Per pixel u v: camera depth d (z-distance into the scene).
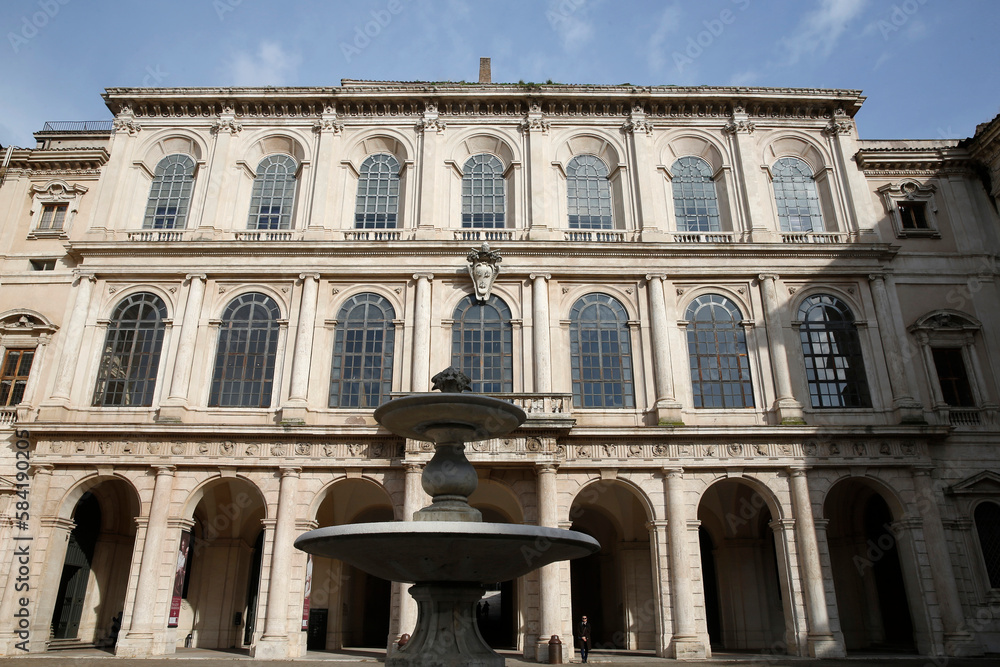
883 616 31.69
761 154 36.25
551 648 25.03
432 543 13.55
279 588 27.23
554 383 31.22
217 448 29.09
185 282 32.50
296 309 32.19
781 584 28.59
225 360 31.59
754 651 30.34
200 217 34.38
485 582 15.72
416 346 31.33
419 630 14.98
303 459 29.02
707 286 33.03
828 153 36.25
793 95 36.25
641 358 31.75
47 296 32.97
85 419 30.42
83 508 31.86
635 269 32.84
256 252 32.78
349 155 35.97
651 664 24.73
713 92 36.19
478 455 27.91
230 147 35.78
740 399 31.31
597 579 36.03
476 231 33.62
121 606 32.72
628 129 36.19
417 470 28.20
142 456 28.89
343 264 32.75
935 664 24.38
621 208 35.28
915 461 29.38
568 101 36.19
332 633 31.83
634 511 33.09
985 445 30.53
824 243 33.12
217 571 32.19
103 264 32.69
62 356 31.14
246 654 27.84
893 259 33.75
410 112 36.62
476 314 32.31
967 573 28.48
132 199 35.03
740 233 34.34
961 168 35.81
